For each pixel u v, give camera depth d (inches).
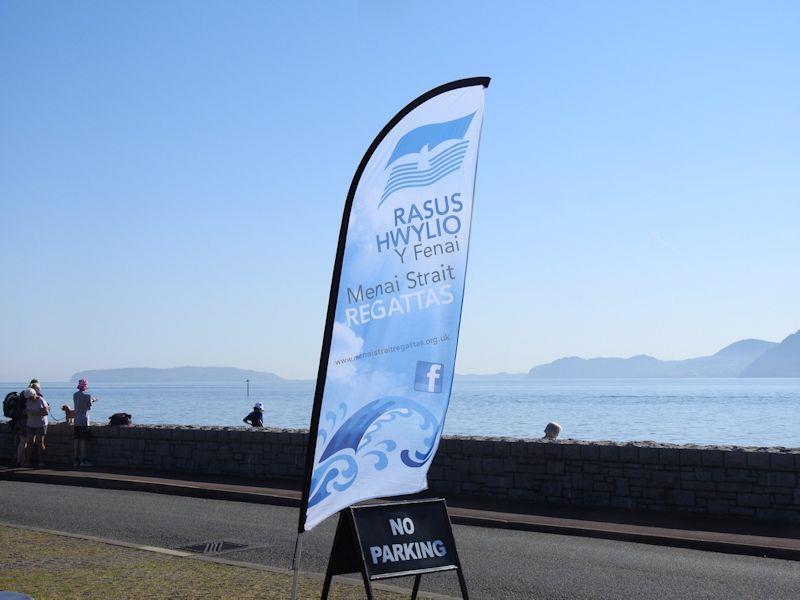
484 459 588.7
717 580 357.1
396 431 276.5
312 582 345.7
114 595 318.0
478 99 291.3
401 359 278.1
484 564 392.5
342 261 270.5
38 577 348.8
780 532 447.2
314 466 265.4
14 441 901.2
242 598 315.0
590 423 3041.3
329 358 268.1
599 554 415.8
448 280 285.9
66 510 569.0
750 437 2245.3
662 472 516.1
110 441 828.6
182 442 773.3
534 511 529.0
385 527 269.4
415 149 282.4
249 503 609.0
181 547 435.2
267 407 5044.3
